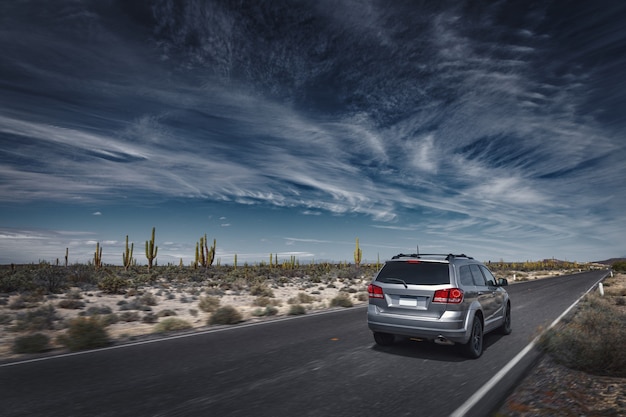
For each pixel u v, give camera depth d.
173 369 6.58
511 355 7.77
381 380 6.03
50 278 25.48
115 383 5.78
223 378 6.07
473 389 5.59
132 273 43.66
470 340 7.35
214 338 9.47
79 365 6.81
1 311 15.73
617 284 32.38
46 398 5.12
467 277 7.97
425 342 8.97
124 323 12.65
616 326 9.12
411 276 7.73
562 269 124.25
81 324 8.69
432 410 4.77
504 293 10.12
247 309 16.53
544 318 13.02
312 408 4.82
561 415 4.57
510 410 4.75
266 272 53.72
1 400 5.04
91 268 51.69
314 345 8.64
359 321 12.49
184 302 19.88
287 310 16.12
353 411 4.73
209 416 4.55
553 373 6.43
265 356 7.57
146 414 4.60
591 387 5.66
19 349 7.89
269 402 5.03
